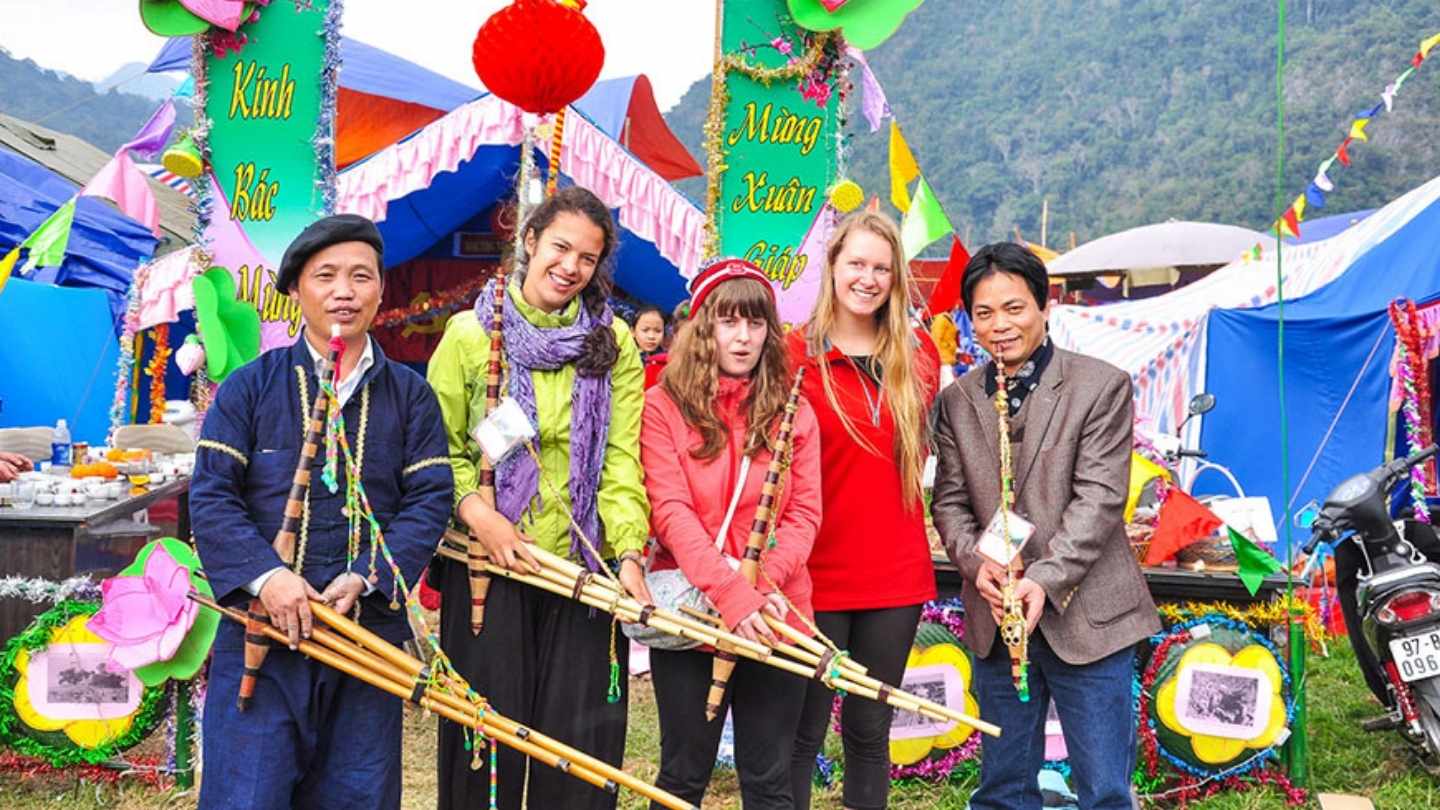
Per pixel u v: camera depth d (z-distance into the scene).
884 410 2.86
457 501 2.55
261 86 4.43
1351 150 57.22
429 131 6.00
